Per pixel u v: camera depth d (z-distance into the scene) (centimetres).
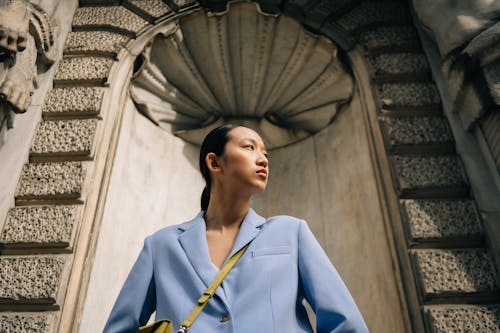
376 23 288
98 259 194
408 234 188
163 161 283
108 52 265
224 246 96
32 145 213
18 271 170
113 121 236
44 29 230
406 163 212
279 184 313
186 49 309
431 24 245
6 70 193
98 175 207
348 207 255
